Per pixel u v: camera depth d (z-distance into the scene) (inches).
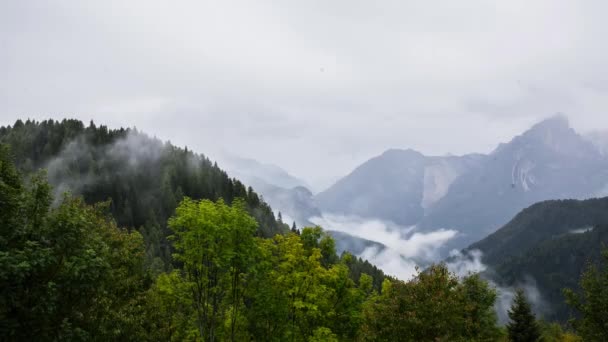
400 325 924.0
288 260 1143.6
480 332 1029.2
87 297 688.4
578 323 1055.0
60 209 648.4
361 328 1053.2
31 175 669.9
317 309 1144.8
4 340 522.6
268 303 1097.4
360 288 1375.5
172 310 1256.8
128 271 1064.8
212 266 1032.2
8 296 515.2
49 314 569.0
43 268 554.3
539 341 1971.0
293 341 1154.7
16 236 584.4
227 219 1000.9
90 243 701.9
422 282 978.1
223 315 1146.7
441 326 876.0
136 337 983.6
